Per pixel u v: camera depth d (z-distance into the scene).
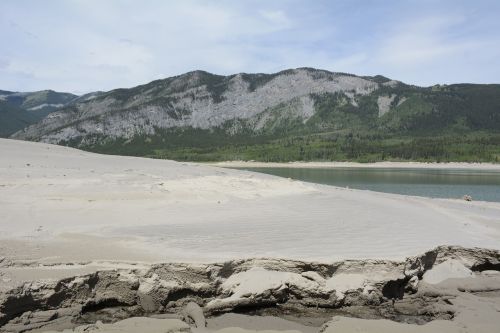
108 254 12.75
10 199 17.80
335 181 65.44
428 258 14.21
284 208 20.02
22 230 14.66
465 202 31.17
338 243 14.47
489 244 15.93
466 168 111.31
